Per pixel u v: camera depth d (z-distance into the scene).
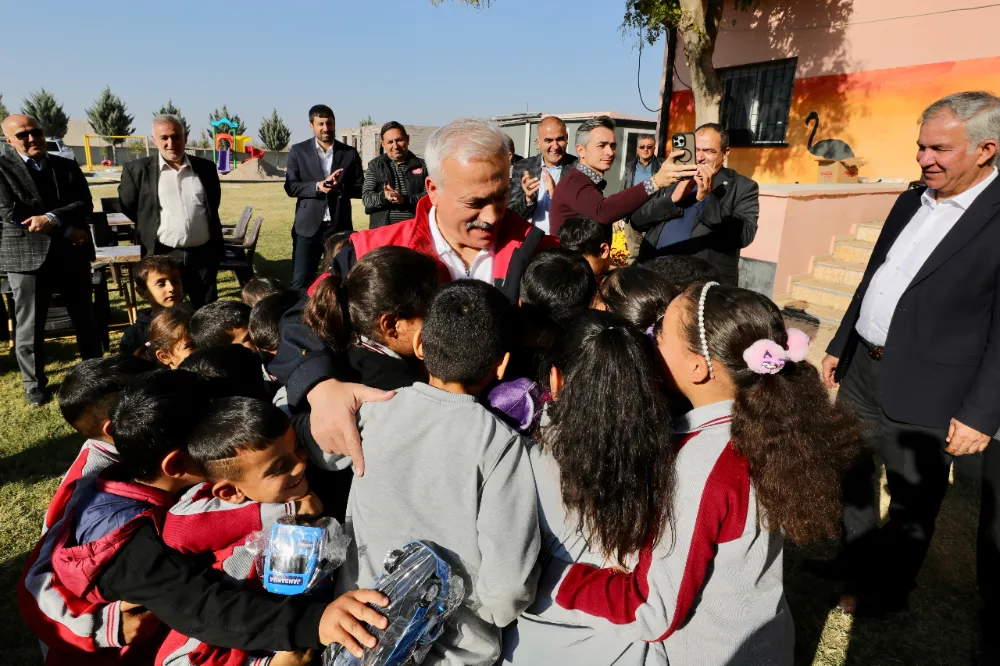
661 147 9.88
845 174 7.61
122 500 1.44
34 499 3.16
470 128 1.74
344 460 1.44
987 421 2.00
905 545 2.41
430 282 1.54
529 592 1.24
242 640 1.27
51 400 4.32
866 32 7.51
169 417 1.41
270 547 1.29
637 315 1.72
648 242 3.73
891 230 2.46
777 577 1.32
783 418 1.19
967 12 6.61
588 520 1.25
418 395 1.29
